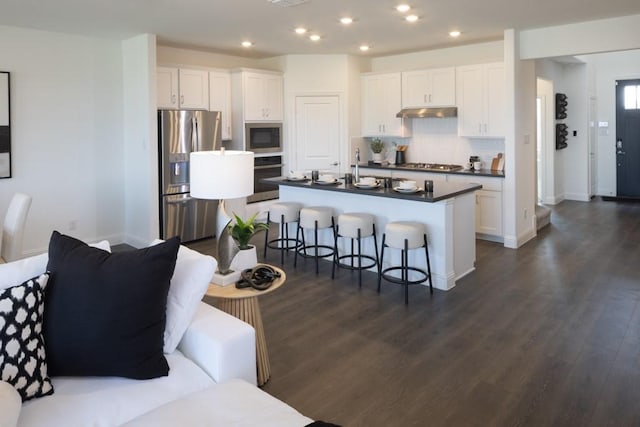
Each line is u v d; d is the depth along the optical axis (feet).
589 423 7.66
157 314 6.42
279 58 23.47
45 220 17.75
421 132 23.65
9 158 16.65
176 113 18.95
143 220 19.13
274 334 11.28
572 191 29.43
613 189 29.73
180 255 7.47
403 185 14.40
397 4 14.14
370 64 24.70
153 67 18.06
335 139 23.73
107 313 6.10
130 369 6.17
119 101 19.29
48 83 17.38
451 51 21.88
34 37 16.90
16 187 16.96
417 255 14.71
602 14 15.42
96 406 5.68
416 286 14.60
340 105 23.53
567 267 16.03
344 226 14.84
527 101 19.15
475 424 7.71
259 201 22.90
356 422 7.81
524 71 18.65
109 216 19.56
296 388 8.88
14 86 16.58
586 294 13.48
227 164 8.00
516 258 17.22
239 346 6.70
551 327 11.35
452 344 10.60
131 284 6.26
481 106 20.24
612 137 29.27
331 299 13.52
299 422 5.25
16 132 16.78
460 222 14.96
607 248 18.31
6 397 4.97
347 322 11.92
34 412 5.49
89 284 6.21
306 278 15.39
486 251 18.22
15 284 6.59
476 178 19.71
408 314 12.35
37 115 17.21
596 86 29.37
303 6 14.16
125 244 19.94
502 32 18.19
